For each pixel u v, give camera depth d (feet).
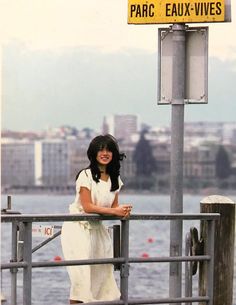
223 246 39.83
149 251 171.01
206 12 39.99
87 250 36.63
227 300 39.91
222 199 39.99
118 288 38.88
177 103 40.45
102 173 37.32
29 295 34.19
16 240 37.09
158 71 40.81
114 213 36.11
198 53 40.63
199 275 39.29
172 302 37.55
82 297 36.60
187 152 640.99
